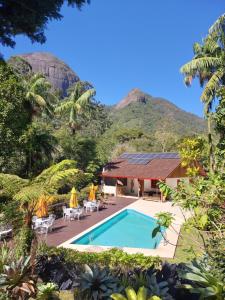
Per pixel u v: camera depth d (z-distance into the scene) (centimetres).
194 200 504
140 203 2883
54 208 2184
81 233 1688
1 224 1237
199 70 2211
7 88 1977
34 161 2541
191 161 785
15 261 812
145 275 718
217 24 2103
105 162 3675
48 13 746
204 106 2008
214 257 510
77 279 779
